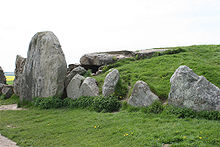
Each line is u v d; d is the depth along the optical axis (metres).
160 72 13.37
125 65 17.11
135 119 8.64
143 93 9.95
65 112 11.68
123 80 13.70
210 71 11.96
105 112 10.70
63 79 14.21
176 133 6.63
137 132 7.14
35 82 14.98
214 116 7.88
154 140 6.32
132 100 10.28
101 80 14.82
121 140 6.74
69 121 9.66
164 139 6.27
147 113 9.18
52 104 13.24
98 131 7.90
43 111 12.47
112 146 6.38
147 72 13.82
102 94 12.21
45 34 15.21
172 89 9.34
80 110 11.55
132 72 14.74
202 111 8.25
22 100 15.53
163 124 7.71
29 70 15.50
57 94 13.88
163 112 8.93
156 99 9.65
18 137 8.15
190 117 8.23
